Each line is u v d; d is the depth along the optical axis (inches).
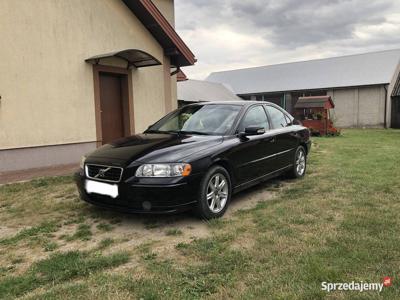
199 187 161.6
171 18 532.7
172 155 159.0
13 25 259.4
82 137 311.4
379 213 168.6
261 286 104.0
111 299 99.5
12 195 216.8
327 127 684.7
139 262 124.9
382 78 1057.5
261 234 145.9
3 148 257.0
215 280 108.7
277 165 227.9
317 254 123.9
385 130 901.8
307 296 97.9
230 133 191.2
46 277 114.4
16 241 147.3
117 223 167.0
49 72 284.2
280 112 253.6
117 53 301.1
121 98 360.8
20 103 265.9
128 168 155.3
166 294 101.7
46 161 285.7
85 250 137.1
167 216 175.0
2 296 103.3
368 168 287.1
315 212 172.9
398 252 123.8
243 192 220.7
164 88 401.4
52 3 284.4
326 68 1277.1
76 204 196.7
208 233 151.6
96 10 320.2
